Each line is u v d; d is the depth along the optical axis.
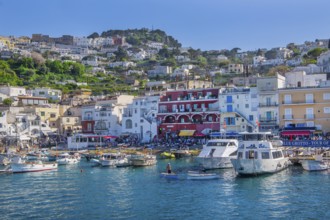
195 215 42.00
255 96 109.00
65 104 168.00
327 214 41.19
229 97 112.19
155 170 77.00
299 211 42.53
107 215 42.81
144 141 124.00
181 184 59.75
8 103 156.75
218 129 112.81
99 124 139.50
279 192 51.78
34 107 150.38
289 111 102.62
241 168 63.72
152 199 49.84
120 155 90.62
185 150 99.50
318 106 99.81
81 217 42.22
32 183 64.69
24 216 42.88
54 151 113.56
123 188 58.06
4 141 127.19
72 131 150.12
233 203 46.62
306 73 127.25
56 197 52.53
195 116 118.12
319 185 55.47
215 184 58.78
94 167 86.19
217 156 74.94
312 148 82.75
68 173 76.94
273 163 65.44
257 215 41.47
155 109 126.19
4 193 55.75
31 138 135.62
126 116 129.75
